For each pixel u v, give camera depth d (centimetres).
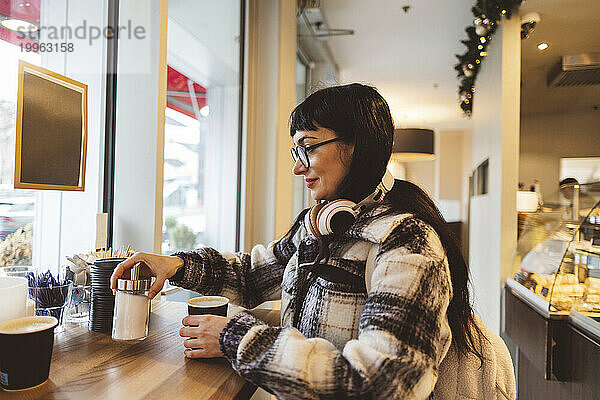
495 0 298
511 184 321
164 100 144
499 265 321
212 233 223
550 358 195
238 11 236
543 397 222
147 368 76
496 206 340
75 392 66
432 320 69
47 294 93
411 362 64
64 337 92
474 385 96
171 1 170
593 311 176
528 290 230
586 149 543
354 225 86
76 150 121
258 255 122
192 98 196
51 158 112
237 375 74
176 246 188
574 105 538
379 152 89
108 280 95
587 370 172
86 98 125
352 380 63
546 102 528
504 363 108
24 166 104
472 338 96
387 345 65
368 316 71
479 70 448
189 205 198
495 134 348
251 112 243
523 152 558
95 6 135
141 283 91
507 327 271
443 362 97
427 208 90
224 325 80
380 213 85
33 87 106
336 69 491
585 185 215
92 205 138
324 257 88
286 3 251
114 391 67
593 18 333
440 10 357
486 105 400
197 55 197
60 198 124
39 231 116
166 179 177
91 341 90
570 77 432
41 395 65
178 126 185
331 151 90
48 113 111
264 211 245
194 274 107
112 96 143
